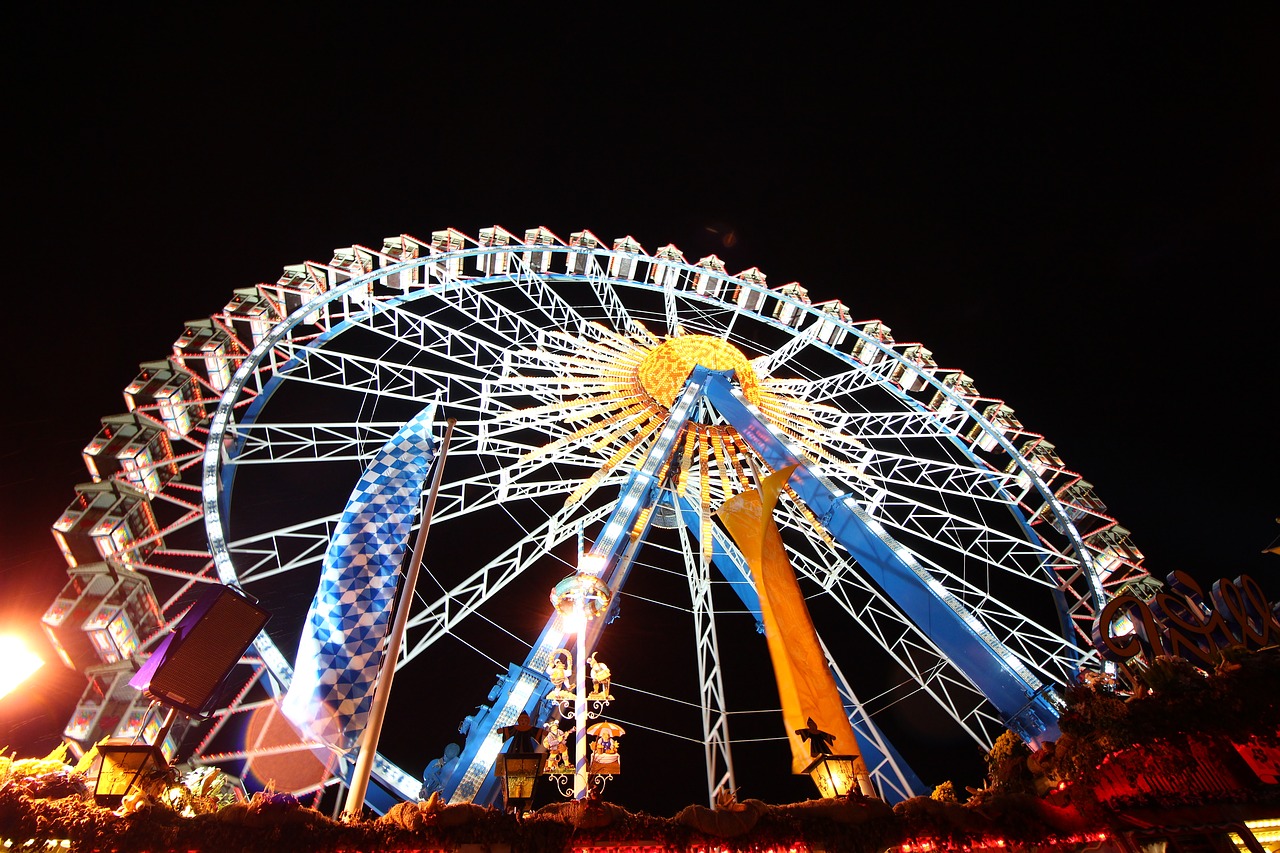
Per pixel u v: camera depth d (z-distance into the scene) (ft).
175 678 34.17
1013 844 36.09
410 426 69.92
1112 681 41.45
